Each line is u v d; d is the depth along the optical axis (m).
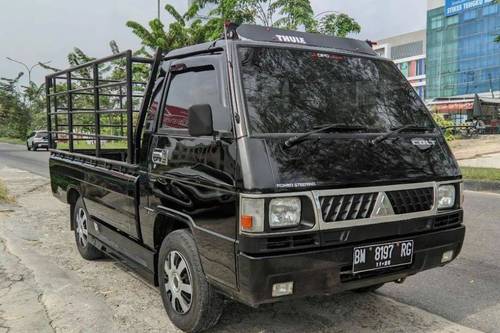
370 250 3.41
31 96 56.81
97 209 5.43
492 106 38.12
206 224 3.48
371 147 3.63
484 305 4.62
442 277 5.40
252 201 3.08
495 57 69.50
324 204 3.24
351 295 4.79
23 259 5.79
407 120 4.20
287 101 3.68
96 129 5.43
